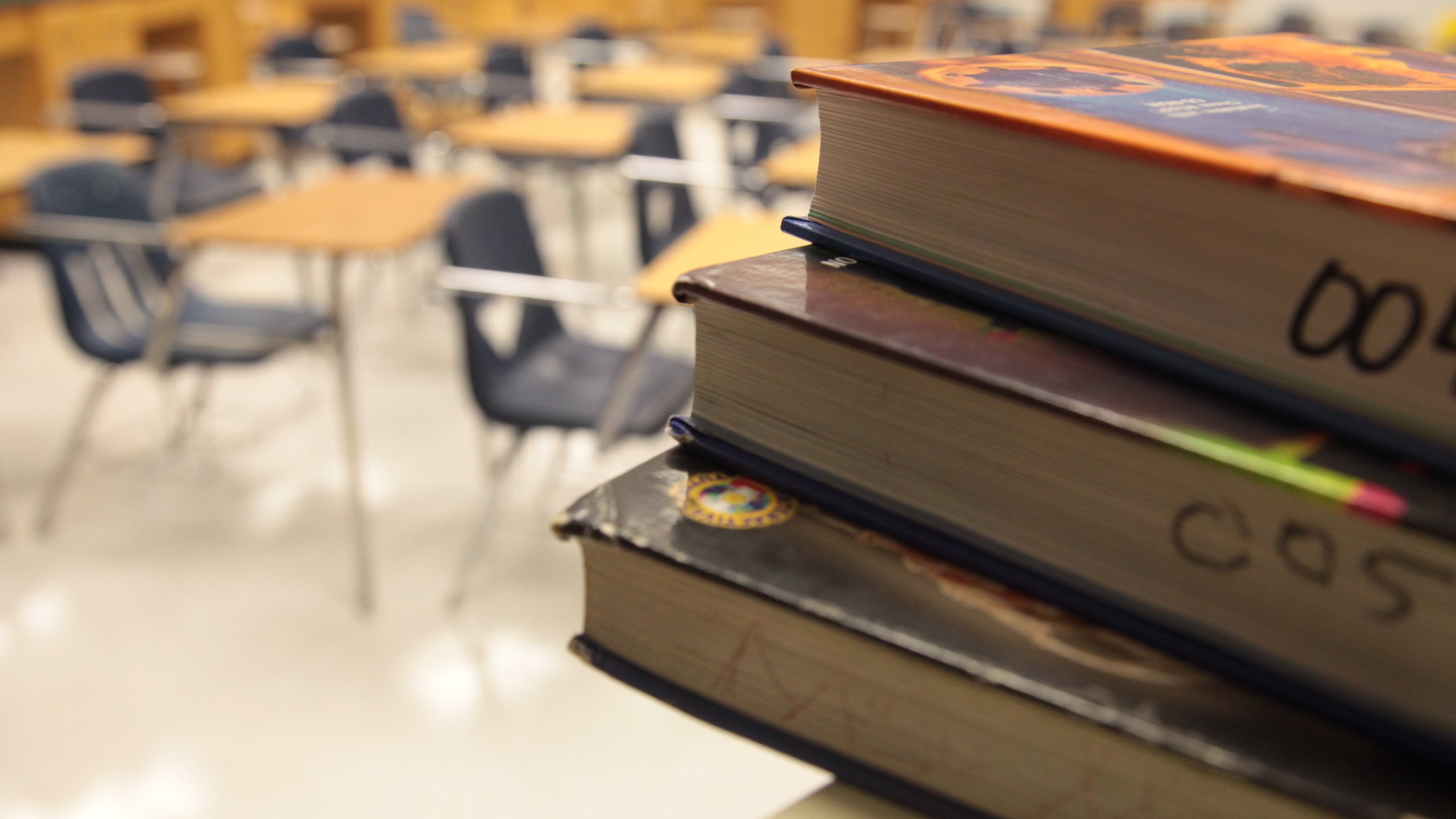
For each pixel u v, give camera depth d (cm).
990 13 891
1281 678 34
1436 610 31
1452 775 32
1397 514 30
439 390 337
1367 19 752
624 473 46
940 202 42
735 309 42
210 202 377
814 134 438
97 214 254
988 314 41
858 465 42
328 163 588
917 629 37
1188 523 35
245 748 195
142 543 254
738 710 43
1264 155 34
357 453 228
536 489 278
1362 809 31
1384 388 33
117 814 181
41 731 197
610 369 244
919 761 40
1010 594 39
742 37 656
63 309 243
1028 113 38
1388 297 32
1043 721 36
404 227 224
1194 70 52
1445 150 36
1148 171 36
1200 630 36
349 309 401
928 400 39
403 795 186
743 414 45
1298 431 34
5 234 457
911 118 42
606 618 46
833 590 39
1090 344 39
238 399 328
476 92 505
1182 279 36
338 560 249
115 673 212
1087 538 37
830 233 46
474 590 239
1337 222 32
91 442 302
